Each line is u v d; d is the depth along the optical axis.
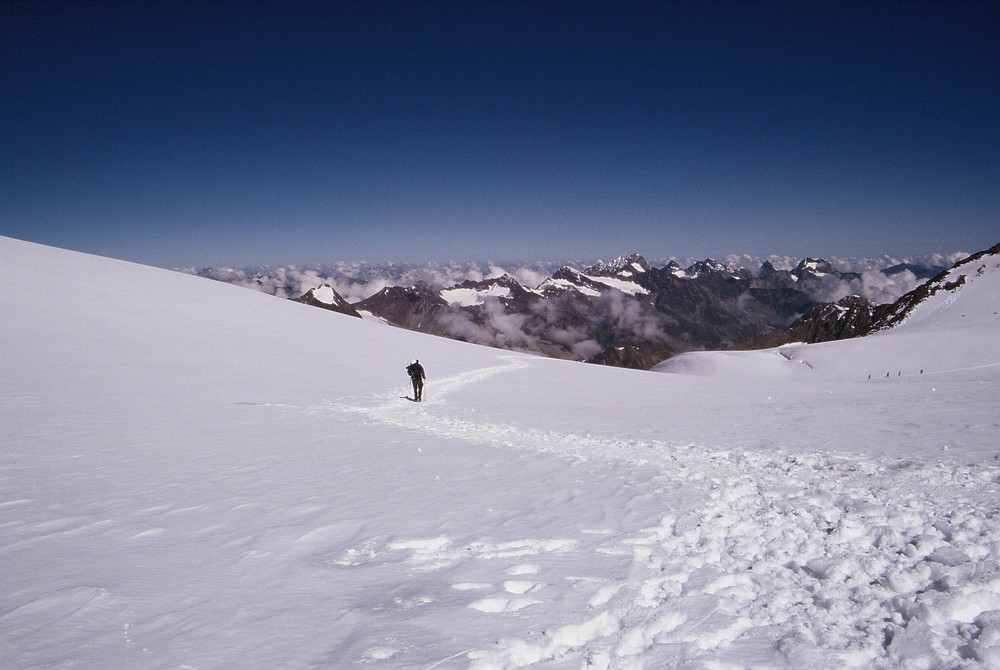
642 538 6.09
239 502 7.93
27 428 14.39
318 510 7.47
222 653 3.73
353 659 3.60
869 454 10.36
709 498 7.74
